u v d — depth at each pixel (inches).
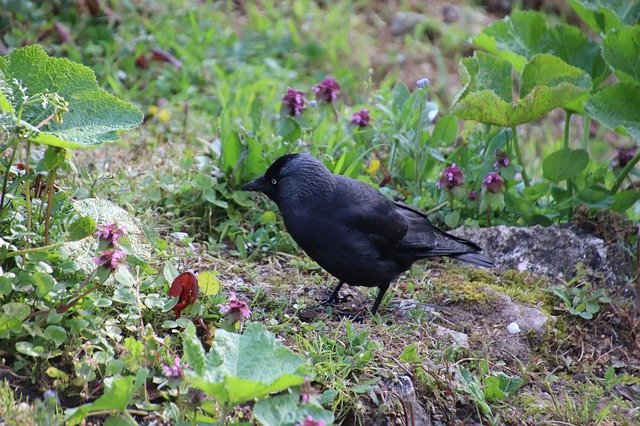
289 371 289.9
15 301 323.6
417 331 378.0
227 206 448.8
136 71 623.2
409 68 710.5
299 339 353.7
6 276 310.7
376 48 727.1
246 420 309.3
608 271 434.6
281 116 478.0
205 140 518.6
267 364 290.8
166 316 345.4
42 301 319.6
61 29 621.9
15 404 295.3
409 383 339.0
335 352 345.4
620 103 441.1
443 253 418.3
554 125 727.7
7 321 305.3
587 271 429.7
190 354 281.3
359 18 756.6
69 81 345.7
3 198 338.6
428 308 404.2
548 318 401.7
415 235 413.1
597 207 457.4
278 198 412.2
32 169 369.4
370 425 326.3
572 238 444.5
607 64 450.6
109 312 337.1
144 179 459.2
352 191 406.0
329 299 408.2
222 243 440.5
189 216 453.1
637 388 378.3
